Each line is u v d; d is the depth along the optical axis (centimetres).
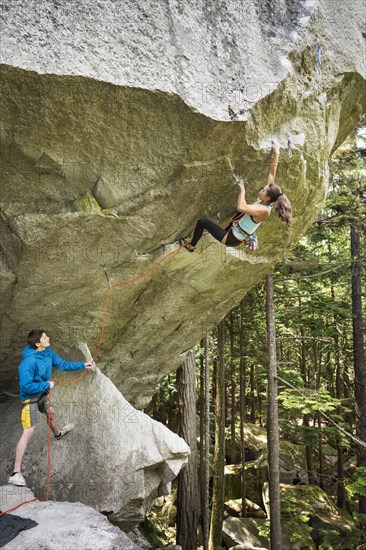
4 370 670
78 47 351
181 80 386
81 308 592
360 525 1142
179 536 1106
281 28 462
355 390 1228
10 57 330
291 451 1656
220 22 419
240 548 1141
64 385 608
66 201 443
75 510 430
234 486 1520
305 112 511
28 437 492
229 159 461
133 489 535
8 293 519
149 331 706
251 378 1989
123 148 413
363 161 1012
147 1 378
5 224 443
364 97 624
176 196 471
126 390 809
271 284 1027
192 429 1163
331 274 1265
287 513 1199
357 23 563
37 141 389
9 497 448
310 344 1747
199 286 657
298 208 610
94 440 556
